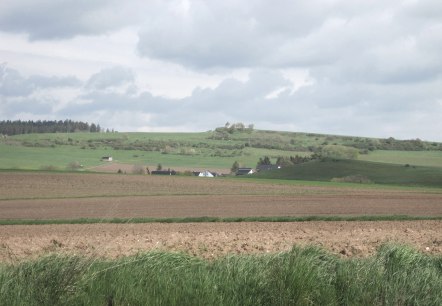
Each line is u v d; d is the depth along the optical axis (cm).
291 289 891
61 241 1967
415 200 5794
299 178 13475
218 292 884
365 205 5141
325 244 1761
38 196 6347
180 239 2016
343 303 924
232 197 6281
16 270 914
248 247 1638
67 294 861
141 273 919
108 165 17662
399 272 1009
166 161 19538
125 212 4400
